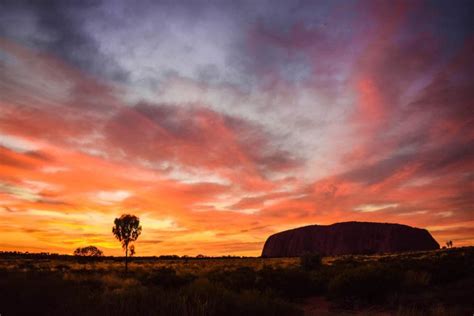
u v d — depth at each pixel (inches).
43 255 3585.1
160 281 684.1
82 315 242.4
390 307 431.5
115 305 256.7
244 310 312.2
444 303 396.8
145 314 250.8
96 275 836.6
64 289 304.3
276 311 336.8
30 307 261.4
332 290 542.0
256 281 643.5
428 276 601.0
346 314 410.3
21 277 323.3
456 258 1005.2
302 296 600.4
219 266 1640.0
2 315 250.8
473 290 428.8
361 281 502.0
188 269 1402.6
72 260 2591.0
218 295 329.7
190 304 271.6
